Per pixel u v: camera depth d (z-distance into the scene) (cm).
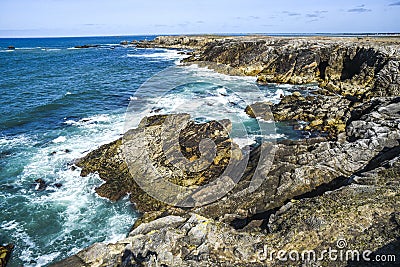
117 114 2314
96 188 1323
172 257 705
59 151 1667
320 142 1560
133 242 801
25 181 1398
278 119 2161
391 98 2036
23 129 2025
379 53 2778
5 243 1062
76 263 773
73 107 2522
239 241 762
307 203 889
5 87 3325
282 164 1253
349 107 2236
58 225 1136
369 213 798
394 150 1243
